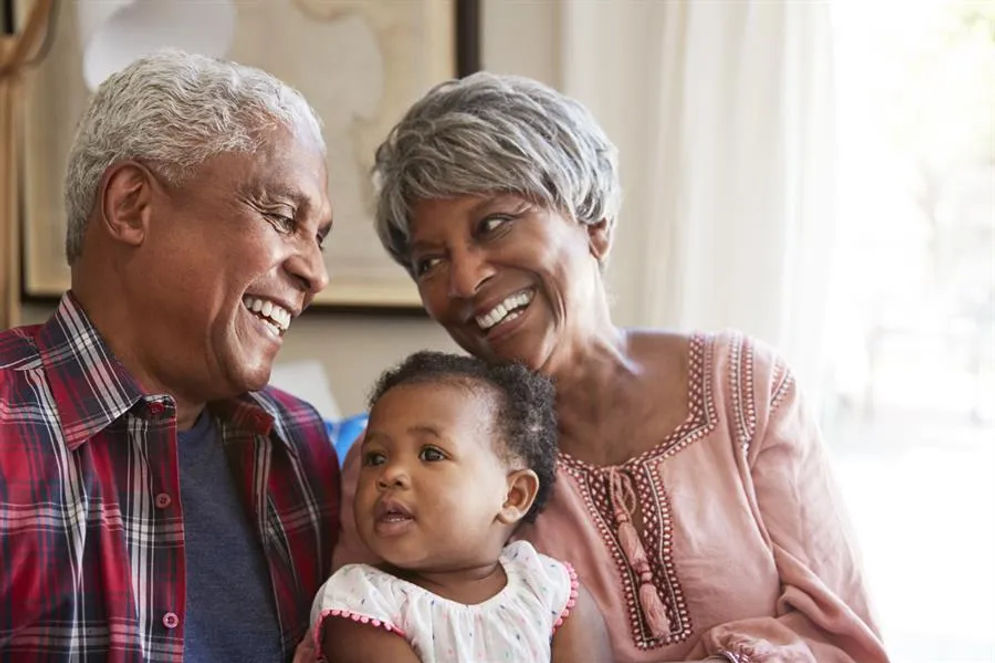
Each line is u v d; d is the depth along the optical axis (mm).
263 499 1315
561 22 2141
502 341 1379
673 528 1320
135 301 1200
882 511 2178
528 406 1322
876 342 2168
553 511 1362
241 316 1214
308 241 1269
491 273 1341
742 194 2018
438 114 1358
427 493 1237
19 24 2426
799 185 2010
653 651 1304
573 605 1263
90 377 1185
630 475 1363
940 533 2152
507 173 1305
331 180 2303
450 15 2234
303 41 2301
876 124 2141
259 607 1269
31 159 2438
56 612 1087
